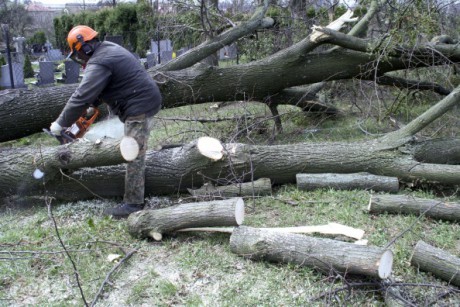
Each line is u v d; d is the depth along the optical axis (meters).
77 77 12.30
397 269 3.16
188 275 3.21
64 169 4.21
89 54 3.79
